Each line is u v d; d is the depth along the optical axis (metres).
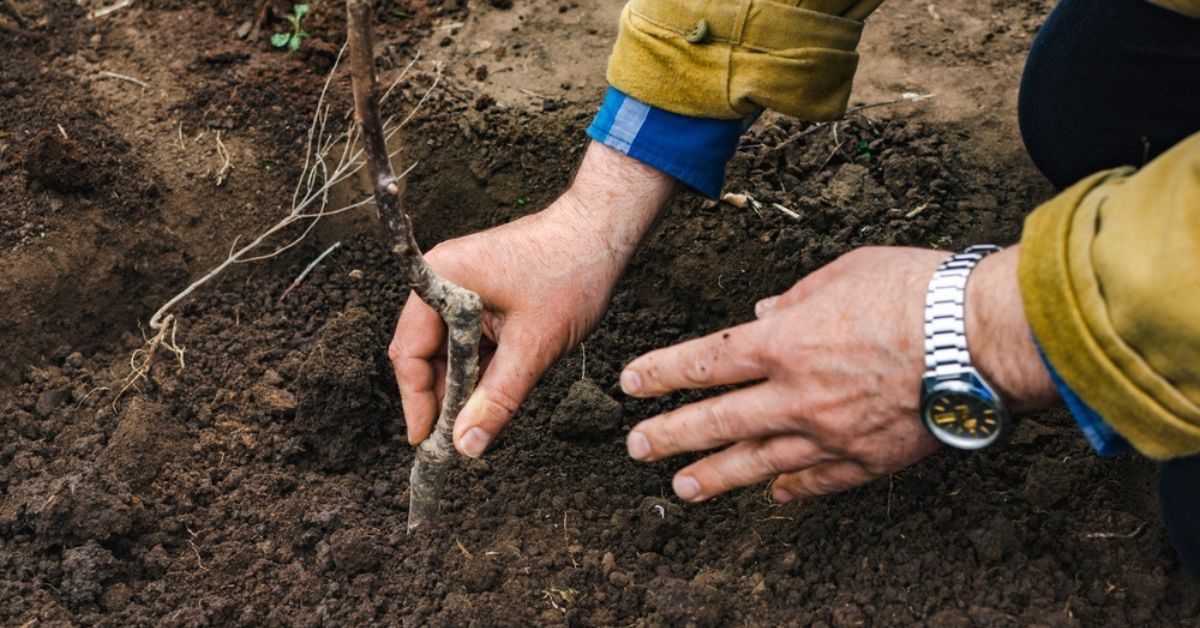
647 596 1.04
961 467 1.11
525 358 1.00
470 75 1.44
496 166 1.36
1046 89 1.10
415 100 1.40
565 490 1.13
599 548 1.09
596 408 1.17
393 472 1.15
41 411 1.18
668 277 1.29
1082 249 0.81
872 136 1.39
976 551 1.04
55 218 1.27
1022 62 1.47
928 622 1.00
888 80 1.45
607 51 1.48
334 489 1.13
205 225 1.32
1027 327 0.84
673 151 1.04
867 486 1.10
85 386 1.20
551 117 1.39
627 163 1.05
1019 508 1.08
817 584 1.05
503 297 1.01
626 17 1.04
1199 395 0.80
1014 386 0.86
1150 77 1.03
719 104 1.02
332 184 1.34
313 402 1.16
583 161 1.07
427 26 1.51
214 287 1.30
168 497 1.12
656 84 1.02
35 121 1.34
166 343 1.23
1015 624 0.99
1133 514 1.09
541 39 1.50
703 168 1.05
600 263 1.04
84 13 1.48
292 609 1.05
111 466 1.11
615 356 1.25
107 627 1.03
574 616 1.03
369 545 1.07
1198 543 0.95
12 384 1.20
